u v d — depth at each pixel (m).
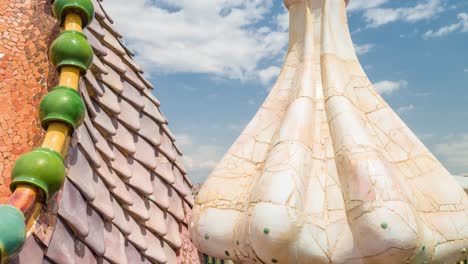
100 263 4.90
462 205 5.84
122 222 5.58
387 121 6.03
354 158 5.25
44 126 4.18
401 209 4.87
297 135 5.60
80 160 4.90
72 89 4.37
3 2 6.50
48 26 6.20
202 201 6.09
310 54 6.40
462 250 5.66
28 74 5.85
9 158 5.20
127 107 6.83
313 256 5.12
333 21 6.43
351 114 5.69
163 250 6.40
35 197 3.58
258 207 5.12
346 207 5.21
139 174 6.50
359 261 5.03
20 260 3.64
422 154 5.98
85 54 4.70
